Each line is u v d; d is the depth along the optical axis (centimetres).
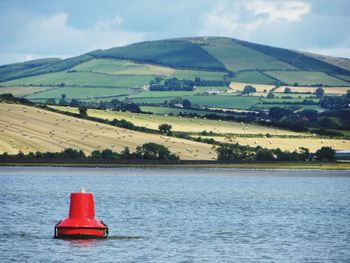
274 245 18738
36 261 15862
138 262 15962
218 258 16712
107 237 19362
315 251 17862
